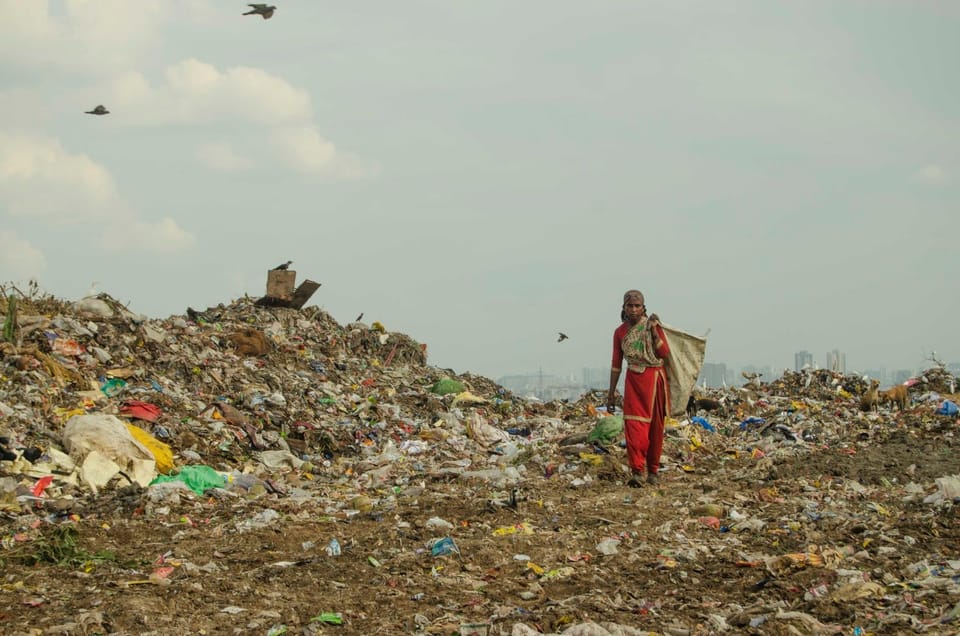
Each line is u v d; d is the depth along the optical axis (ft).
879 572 18.53
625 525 24.32
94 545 21.47
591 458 34.86
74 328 41.16
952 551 20.30
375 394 51.34
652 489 30.09
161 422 34.37
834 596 16.97
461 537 23.03
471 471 34.01
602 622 16.11
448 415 47.06
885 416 44.96
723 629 15.56
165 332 46.93
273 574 19.45
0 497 24.40
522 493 29.14
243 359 50.19
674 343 31.22
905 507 25.16
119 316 45.03
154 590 17.84
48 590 17.67
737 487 29.81
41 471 26.81
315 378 51.85
